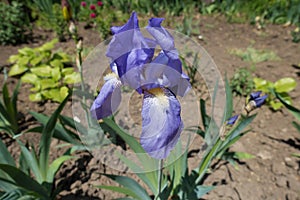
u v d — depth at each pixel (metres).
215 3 1.12
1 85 0.64
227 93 0.41
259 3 1.09
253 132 0.55
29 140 0.51
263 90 0.62
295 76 0.72
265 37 0.93
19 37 0.84
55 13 0.93
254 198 0.43
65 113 0.57
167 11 1.07
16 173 0.31
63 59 0.70
